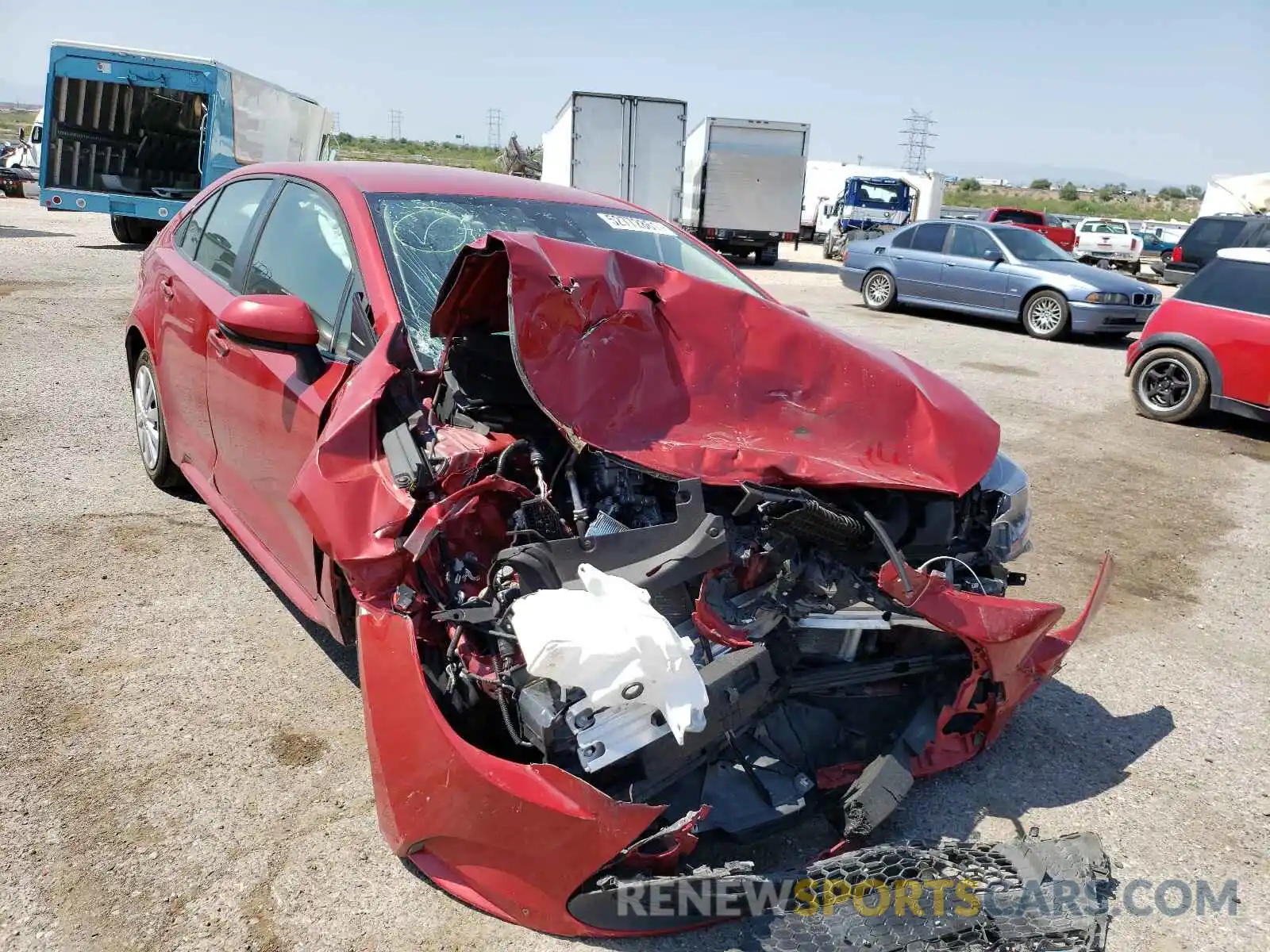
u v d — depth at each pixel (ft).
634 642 6.84
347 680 11.19
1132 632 14.35
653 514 8.63
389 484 8.06
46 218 62.85
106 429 19.38
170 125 54.54
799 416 9.35
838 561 8.85
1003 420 27.09
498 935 7.77
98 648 11.48
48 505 15.40
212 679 11.02
